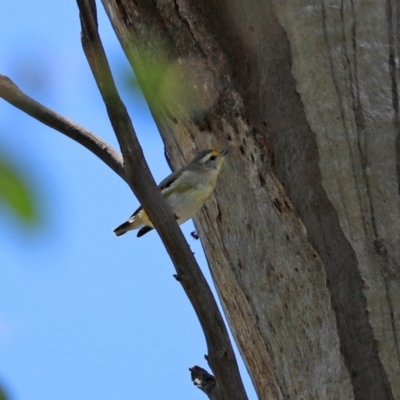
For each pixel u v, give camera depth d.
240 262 9.45
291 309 8.73
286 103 8.85
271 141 8.99
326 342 8.36
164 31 9.78
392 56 8.66
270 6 8.98
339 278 8.36
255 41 9.19
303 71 8.77
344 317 8.28
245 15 9.23
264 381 9.24
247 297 9.33
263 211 9.07
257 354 9.27
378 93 8.57
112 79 7.14
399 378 8.01
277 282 8.88
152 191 7.68
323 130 8.60
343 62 8.66
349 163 8.46
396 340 8.06
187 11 9.56
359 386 8.11
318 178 8.57
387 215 8.28
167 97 6.32
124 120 7.41
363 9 8.73
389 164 8.38
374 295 8.18
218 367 7.75
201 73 9.55
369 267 8.24
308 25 8.77
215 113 9.69
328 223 8.48
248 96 9.23
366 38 8.69
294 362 8.70
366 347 8.15
